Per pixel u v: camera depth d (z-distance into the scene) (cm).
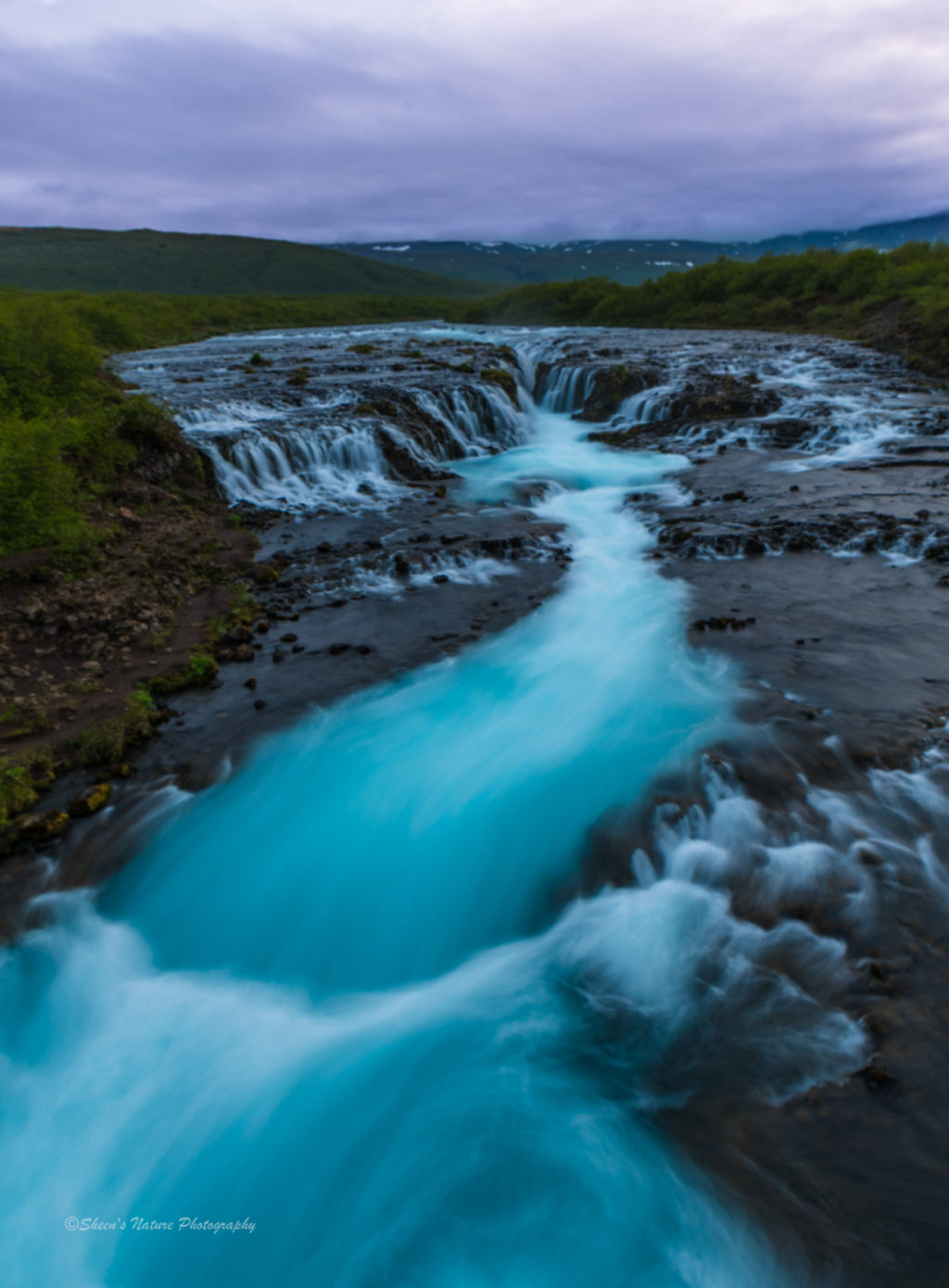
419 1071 554
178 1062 584
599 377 2780
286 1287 459
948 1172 424
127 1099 562
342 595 1306
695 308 5212
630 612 1190
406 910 707
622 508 1723
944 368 2716
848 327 3931
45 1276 468
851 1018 519
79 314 4425
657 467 2027
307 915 710
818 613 1118
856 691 884
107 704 967
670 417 2456
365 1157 508
